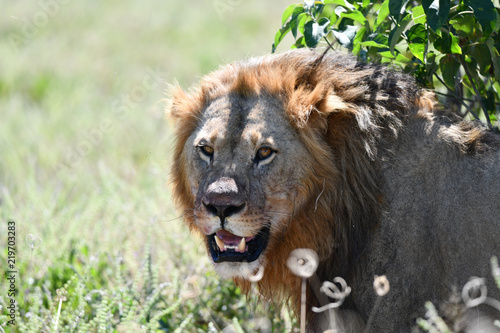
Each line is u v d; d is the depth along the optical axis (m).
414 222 7.57
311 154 7.89
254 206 7.66
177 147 8.81
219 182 7.61
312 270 7.73
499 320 7.46
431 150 7.66
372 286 7.79
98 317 8.41
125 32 32.53
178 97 8.93
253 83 8.04
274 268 8.36
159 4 38.19
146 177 14.70
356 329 7.93
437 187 7.55
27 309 9.61
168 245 11.34
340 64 8.37
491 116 9.20
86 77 24.75
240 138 7.78
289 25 9.28
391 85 8.09
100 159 16.34
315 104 7.86
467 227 7.38
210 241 8.23
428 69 8.87
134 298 9.48
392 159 7.80
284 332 8.98
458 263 7.40
